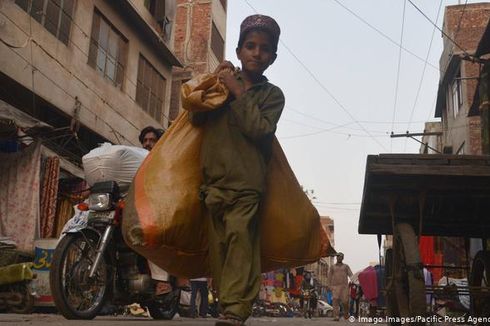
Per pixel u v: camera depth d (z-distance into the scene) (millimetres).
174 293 5410
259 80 2871
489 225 3975
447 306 5434
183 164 2787
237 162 2596
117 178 4523
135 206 2699
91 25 13305
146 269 4746
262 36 2818
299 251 3027
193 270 2969
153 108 16906
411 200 3619
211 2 22156
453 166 3229
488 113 11695
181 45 21844
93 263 4230
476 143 17797
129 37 15297
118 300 4613
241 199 2557
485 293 3434
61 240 4285
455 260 12609
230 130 2680
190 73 20766
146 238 2633
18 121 8422
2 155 9562
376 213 4062
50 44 11594
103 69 13961
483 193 3518
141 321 4590
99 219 4383
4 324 3373
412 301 3152
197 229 2775
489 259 3930
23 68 10688
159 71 17266
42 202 9609
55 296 4117
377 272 9969
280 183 2939
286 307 22344
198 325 4137
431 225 4078
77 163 11859
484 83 11859
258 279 2562
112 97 14266
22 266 6371
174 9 18281
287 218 2926
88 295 4359
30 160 9344
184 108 2746
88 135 13664
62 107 11938
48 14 11617
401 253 3428
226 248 2588
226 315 2396
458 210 3770
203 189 2701
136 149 4758
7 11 10320
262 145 2730
